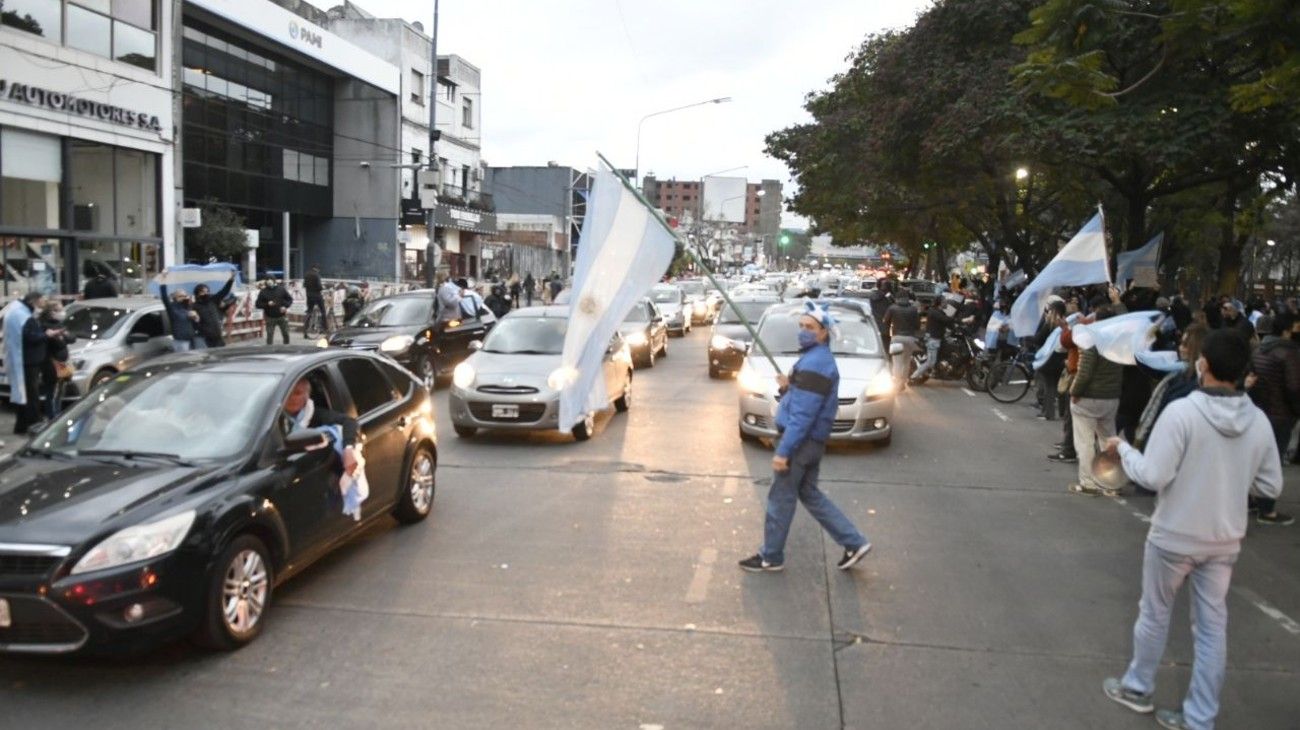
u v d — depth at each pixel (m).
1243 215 28.94
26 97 18.81
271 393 6.04
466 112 48.94
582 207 65.19
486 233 49.66
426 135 43.78
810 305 6.56
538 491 8.99
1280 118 15.87
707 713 4.54
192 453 5.59
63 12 19.80
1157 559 4.46
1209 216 29.41
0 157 18.58
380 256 40.97
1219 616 4.36
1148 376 9.16
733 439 11.84
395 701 4.62
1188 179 19.33
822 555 7.07
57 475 5.28
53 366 11.31
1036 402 14.83
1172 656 5.33
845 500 8.82
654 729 4.37
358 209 40.97
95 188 21.19
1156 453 4.32
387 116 40.75
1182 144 15.45
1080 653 5.34
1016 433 12.72
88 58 20.42
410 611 5.81
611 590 6.23
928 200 31.48
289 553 5.71
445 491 8.97
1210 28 9.57
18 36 18.58
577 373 6.75
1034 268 32.47
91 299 14.92
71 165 20.36
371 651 5.21
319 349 7.01
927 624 5.73
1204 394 4.29
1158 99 16.19
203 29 31.98
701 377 18.58
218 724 4.37
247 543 5.29
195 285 13.37
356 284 31.08
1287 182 18.47
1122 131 15.90
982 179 27.28
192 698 4.63
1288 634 5.73
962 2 20.73
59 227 20.12
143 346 13.12
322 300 24.66
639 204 6.83
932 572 6.73
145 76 22.25
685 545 7.26
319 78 39.50
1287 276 52.78
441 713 4.50
